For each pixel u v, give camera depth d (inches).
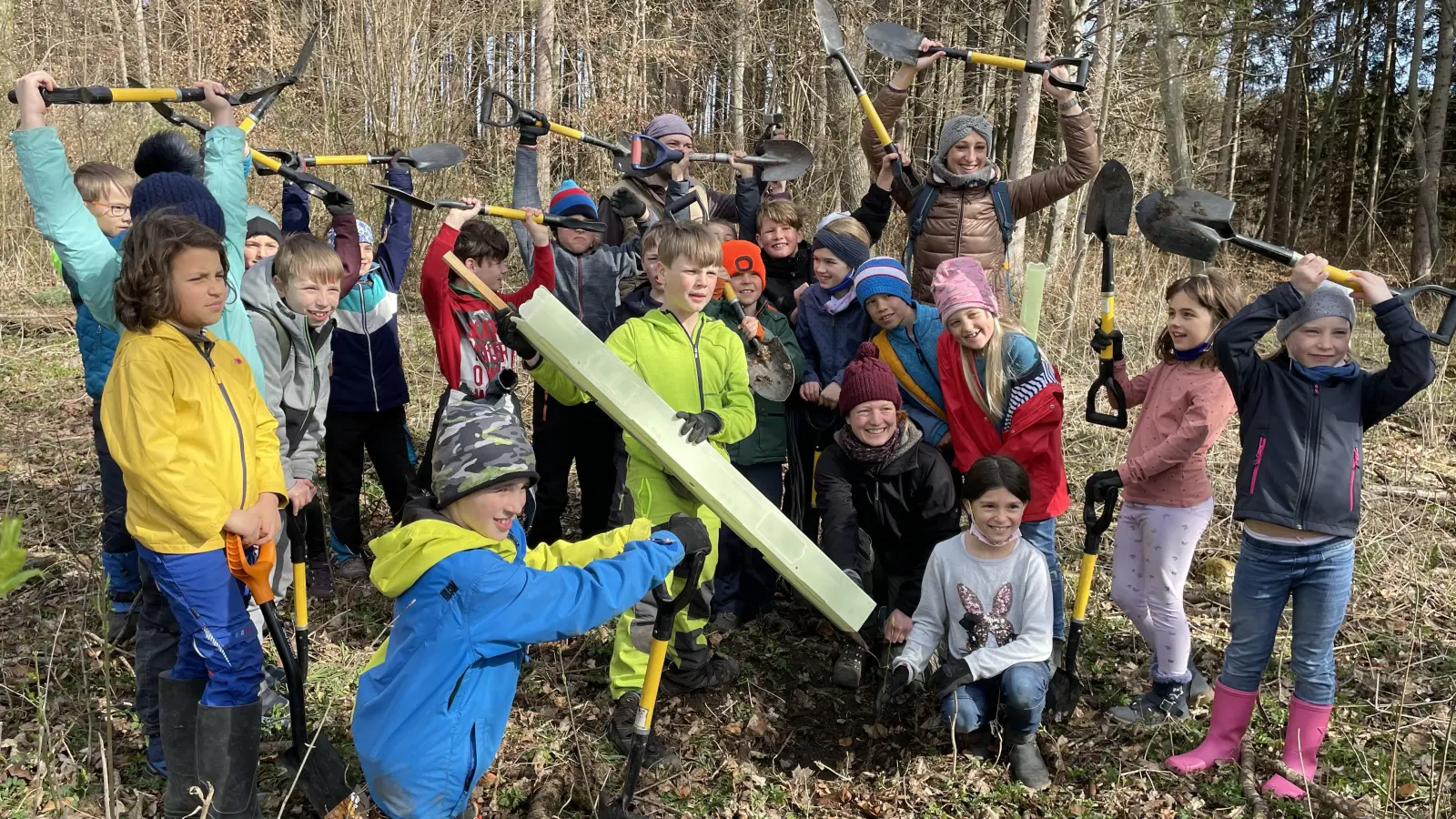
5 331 290.8
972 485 117.4
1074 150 165.9
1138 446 131.3
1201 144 684.7
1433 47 784.3
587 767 119.5
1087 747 126.0
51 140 101.2
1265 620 115.0
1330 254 746.2
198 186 106.9
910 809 114.5
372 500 197.8
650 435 109.8
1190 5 469.1
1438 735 124.5
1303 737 115.3
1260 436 112.2
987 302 129.3
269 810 109.2
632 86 570.9
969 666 116.6
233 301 113.0
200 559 94.1
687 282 132.0
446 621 88.2
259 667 100.2
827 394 151.4
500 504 91.1
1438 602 161.3
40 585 156.2
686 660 132.3
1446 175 721.0
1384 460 225.9
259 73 248.5
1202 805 113.5
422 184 372.5
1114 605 161.8
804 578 108.7
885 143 168.9
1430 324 349.1
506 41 575.5
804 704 137.7
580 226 149.2
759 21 553.0
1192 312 124.6
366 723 91.4
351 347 162.1
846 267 154.4
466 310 151.6
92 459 207.8
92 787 111.0
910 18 466.6
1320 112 875.4
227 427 95.8
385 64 365.7
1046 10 309.4
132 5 534.0
